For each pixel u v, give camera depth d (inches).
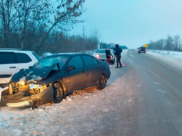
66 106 216.5
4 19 469.1
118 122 174.1
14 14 484.4
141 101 237.8
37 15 504.1
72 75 244.2
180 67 624.4
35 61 315.0
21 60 305.6
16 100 196.7
